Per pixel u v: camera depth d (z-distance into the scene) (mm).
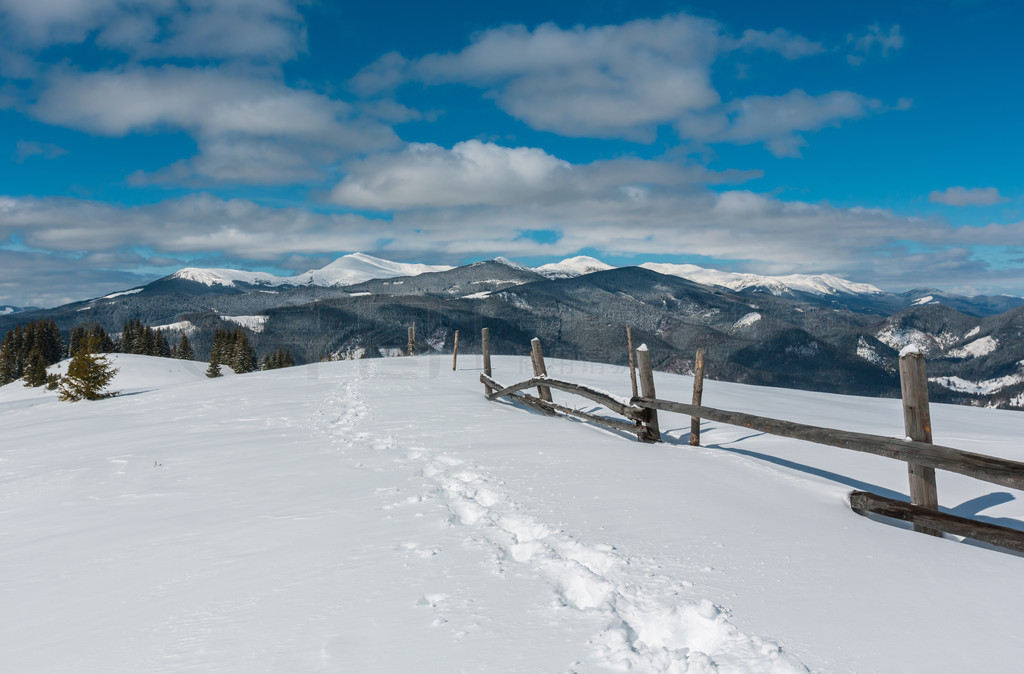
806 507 3957
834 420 10289
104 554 3723
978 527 3352
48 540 4254
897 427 9789
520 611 2404
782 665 1920
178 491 5414
